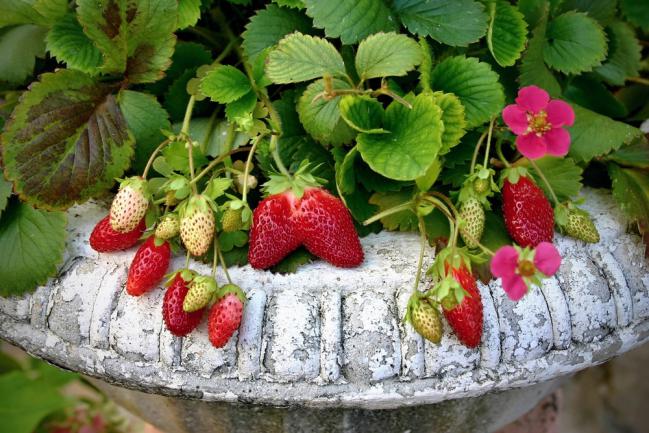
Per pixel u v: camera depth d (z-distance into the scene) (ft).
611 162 2.43
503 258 2.05
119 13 2.28
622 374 3.82
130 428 3.66
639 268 2.33
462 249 2.14
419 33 2.34
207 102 2.44
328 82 2.17
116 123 2.32
